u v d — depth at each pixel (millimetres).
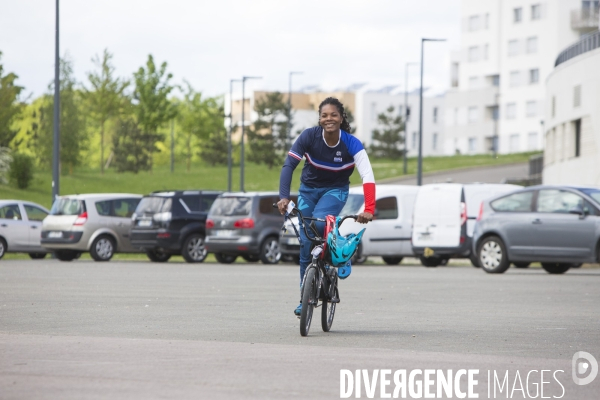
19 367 17344
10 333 22734
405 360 18672
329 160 22766
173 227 65000
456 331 23906
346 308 30375
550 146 116875
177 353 19203
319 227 22766
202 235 66312
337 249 22531
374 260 73000
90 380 16062
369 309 30047
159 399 14508
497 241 51062
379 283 42844
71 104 171875
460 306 31266
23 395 14766
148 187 172250
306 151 22812
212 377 16422
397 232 63281
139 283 41844
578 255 48188
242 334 22797
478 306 31297
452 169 194625
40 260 68438
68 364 17703
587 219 48031
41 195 150625
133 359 18359
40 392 15008
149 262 66250
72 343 20672
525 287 40375
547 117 118750
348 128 23188
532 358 19250
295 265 61469
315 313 28266
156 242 64938
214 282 42812
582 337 22906
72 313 27844
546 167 119812
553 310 30031
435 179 174125
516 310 29969
